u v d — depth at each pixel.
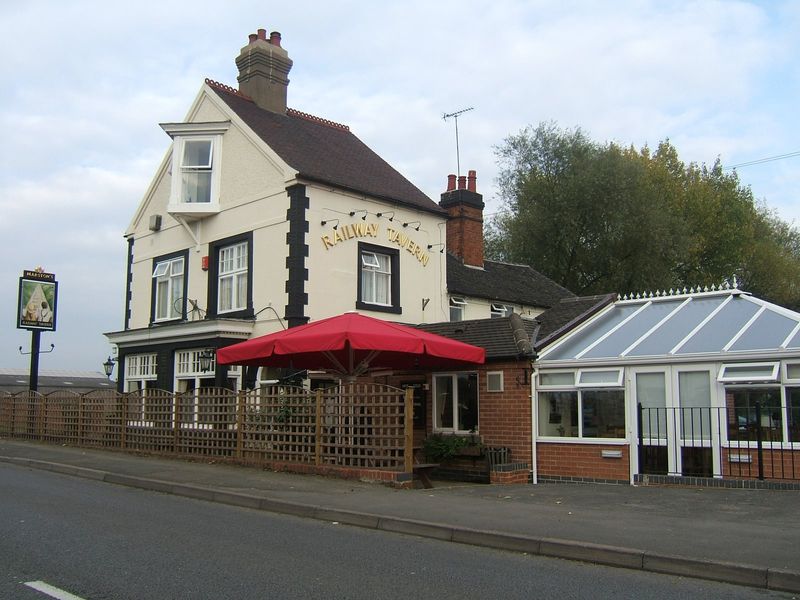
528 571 6.83
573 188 31.28
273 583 6.20
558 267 33.22
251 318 18.41
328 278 18.09
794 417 11.79
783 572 6.22
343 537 8.39
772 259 41.62
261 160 18.92
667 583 6.43
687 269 37.53
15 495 11.13
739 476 12.14
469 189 25.75
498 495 11.26
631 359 13.41
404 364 15.35
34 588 5.96
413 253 20.44
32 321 23.09
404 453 12.22
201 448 15.57
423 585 6.23
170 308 21.27
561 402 14.31
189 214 20.16
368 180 20.20
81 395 19.08
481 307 22.98
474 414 15.39
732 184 39.56
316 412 13.32
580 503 10.29
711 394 12.60
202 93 20.97
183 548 7.51
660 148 39.97
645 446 13.15
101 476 13.43
